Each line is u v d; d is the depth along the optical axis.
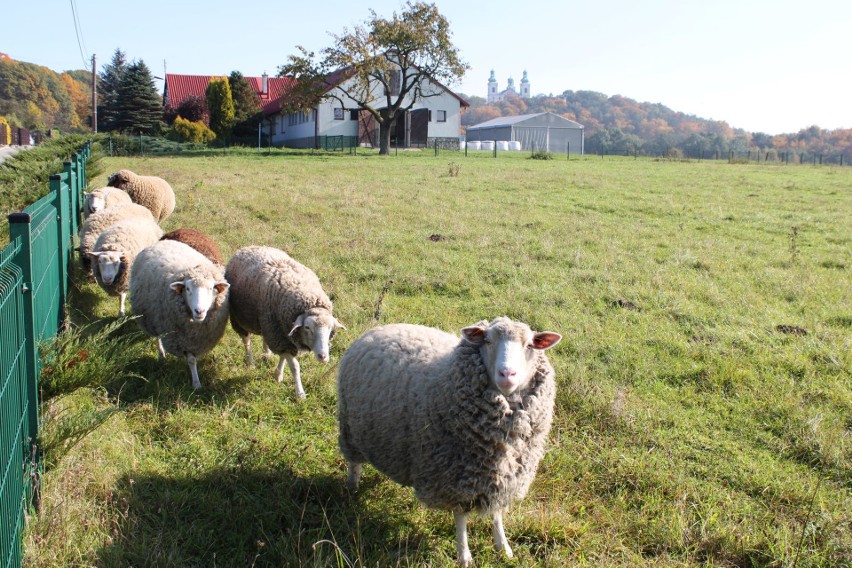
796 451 5.43
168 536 4.11
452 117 57.75
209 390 6.50
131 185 13.33
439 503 4.15
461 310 8.78
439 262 11.12
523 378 3.85
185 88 74.56
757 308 8.90
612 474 5.04
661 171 31.14
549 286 9.80
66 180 10.31
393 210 16.39
